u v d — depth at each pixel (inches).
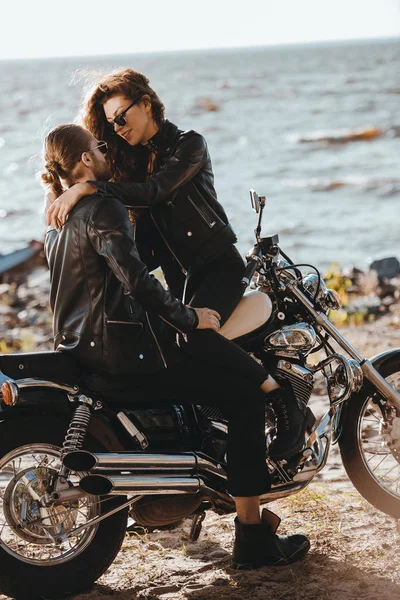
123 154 162.2
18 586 137.6
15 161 1831.9
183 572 149.9
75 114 161.8
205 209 155.2
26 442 139.7
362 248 823.7
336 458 224.8
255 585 142.6
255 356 158.2
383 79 4362.7
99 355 139.3
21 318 498.0
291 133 2052.2
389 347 361.4
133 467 139.7
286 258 165.5
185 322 138.3
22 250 711.7
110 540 143.3
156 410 148.1
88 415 139.6
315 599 136.6
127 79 155.4
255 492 145.7
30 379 138.4
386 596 135.8
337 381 158.6
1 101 4284.0
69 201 138.5
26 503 139.6
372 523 168.2
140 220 160.9
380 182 1277.1
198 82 5113.2
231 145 1867.6
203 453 149.1
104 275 138.9
